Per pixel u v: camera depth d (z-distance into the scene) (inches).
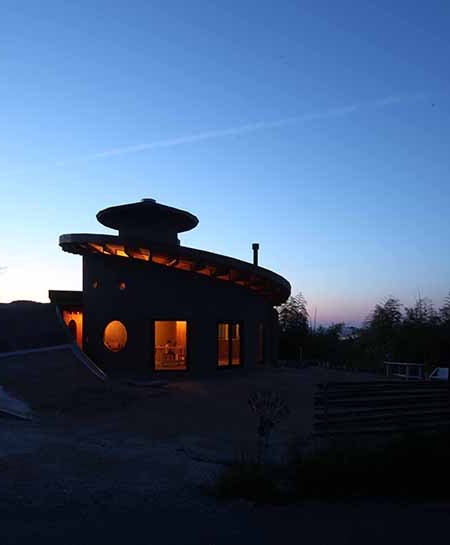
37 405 497.7
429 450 299.1
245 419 476.7
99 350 736.3
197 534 211.3
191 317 729.0
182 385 650.8
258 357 891.4
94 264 756.0
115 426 441.1
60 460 318.7
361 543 205.9
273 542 205.0
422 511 253.1
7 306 684.1
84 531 209.6
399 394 376.8
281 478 289.3
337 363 1200.2
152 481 287.3
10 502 240.4
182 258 684.7
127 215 788.6
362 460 290.2
